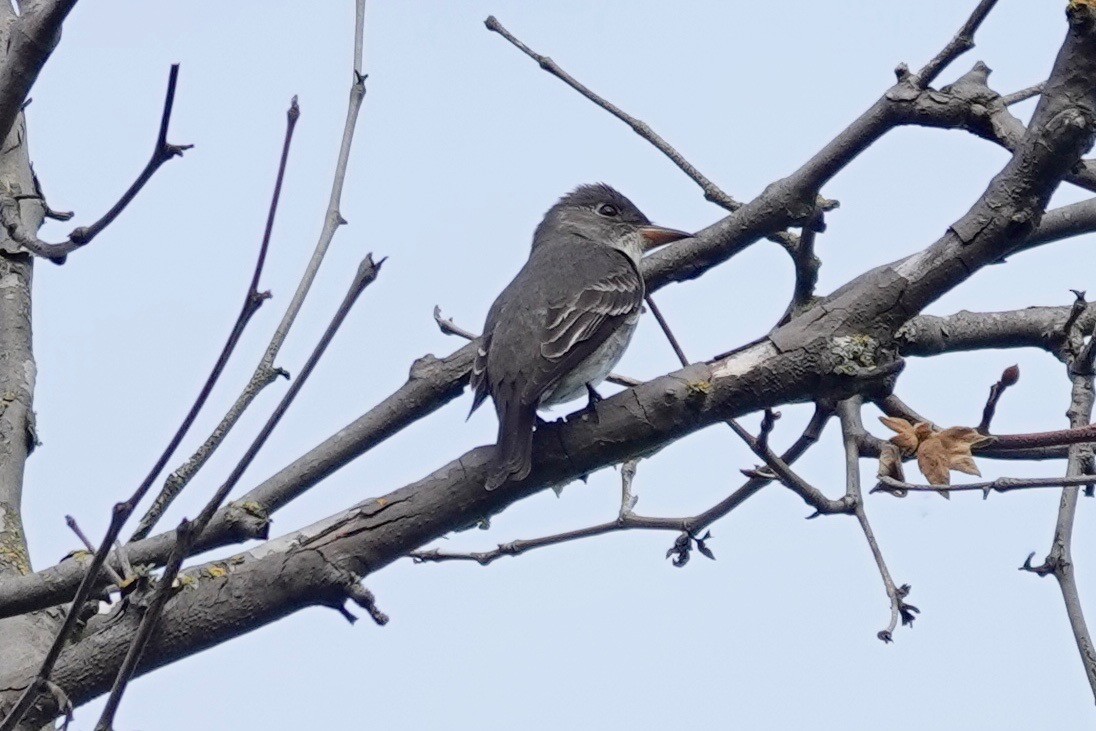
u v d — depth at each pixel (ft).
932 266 28.07
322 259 24.32
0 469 34.53
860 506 30.83
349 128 26.30
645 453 30.37
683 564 37.09
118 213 28.78
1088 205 36.96
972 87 33.42
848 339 28.40
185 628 27.32
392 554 28.40
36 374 36.83
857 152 35.12
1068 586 30.81
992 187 27.84
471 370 36.96
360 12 27.78
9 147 39.09
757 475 31.48
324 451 35.01
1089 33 26.00
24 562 32.96
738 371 28.86
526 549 37.19
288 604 27.73
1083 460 32.65
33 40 33.91
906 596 30.17
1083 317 38.22
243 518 29.45
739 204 38.06
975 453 32.65
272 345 23.40
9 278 37.91
